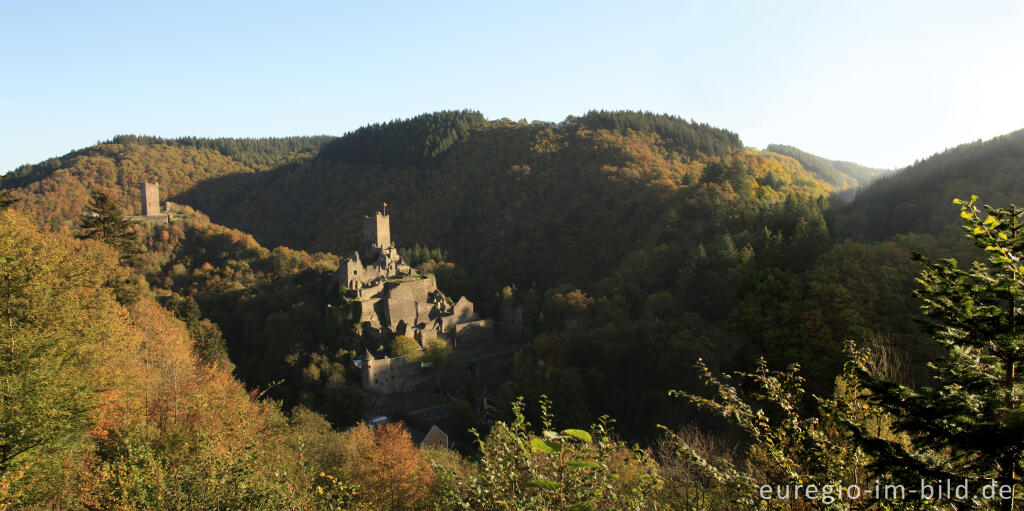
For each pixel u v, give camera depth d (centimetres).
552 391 6425
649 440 5822
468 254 15288
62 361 2220
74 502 1878
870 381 929
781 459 1040
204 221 12900
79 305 2728
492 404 7419
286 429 3133
